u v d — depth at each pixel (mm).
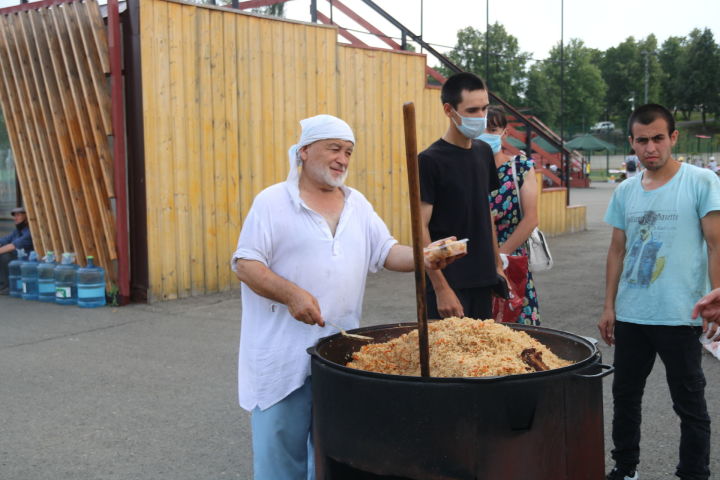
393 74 11250
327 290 2770
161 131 8211
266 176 9398
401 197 11555
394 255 2938
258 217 2717
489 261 3713
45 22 8289
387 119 11211
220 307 8078
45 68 8422
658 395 4922
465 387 1991
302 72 9727
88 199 8320
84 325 7273
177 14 8266
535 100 46219
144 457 4035
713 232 3219
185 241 8562
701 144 68625
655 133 3312
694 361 3297
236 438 4309
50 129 8586
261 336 2783
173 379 5445
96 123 8094
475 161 3689
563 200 15570
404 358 2490
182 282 8570
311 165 2754
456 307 3418
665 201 3340
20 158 9172
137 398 5016
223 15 8750
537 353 2387
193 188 8594
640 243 3410
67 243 8789
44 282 8578
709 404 4668
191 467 3910
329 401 2256
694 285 3277
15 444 4215
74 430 4434
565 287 9273
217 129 8797
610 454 4035
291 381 2742
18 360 6012
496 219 4238
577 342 2529
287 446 2826
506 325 2822
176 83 8320
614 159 70562
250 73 9102
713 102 107375
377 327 2848
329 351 2617
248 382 2834
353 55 10578
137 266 8328
